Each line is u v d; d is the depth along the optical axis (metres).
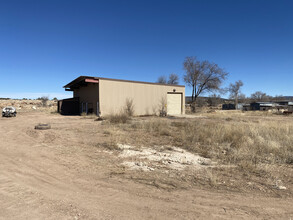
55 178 4.16
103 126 13.02
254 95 96.56
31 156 5.84
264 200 3.32
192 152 6.69
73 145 7.36
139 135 9.68
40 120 17.78
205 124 13.92
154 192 3.56
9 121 16.77
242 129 9.99
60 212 2.78
